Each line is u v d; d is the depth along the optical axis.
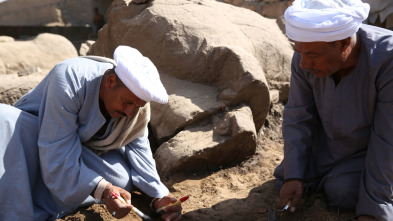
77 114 2.64
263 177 3.58
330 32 2.31
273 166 3.76
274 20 5.41
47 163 2.55
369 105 2.64
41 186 2.71
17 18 18.72
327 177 2.93
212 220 2.96
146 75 2.47
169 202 2.82
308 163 3.02
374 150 2.63
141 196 3.06
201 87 4.12
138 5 4.43
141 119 2.83
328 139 2.94
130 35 4.41
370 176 2.64
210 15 4.53
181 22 4.30
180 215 2.81
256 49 4.60
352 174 2.83
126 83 2.46
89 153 2.78
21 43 7.18
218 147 3.55
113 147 2.84
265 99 4.00
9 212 2.52
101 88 2.63
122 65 2.44
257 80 3.82
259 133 4.26
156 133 3.89
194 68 4.16
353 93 2.64
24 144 2.61
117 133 2.76
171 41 4.22
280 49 4.73
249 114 3.78
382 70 2.51
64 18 19.34
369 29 2.62
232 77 3.94
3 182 2.49
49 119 2.56
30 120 2.64
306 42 2.38
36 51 7.06
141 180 2.89
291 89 2.97
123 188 2.87
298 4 2.46
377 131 2.62
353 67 2.59
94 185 2.58
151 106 4.00
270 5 7.04
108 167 2.81
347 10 2.32
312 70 2.51
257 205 3.14
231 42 4.34
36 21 18.94
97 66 2.68
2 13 18.62
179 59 4.20
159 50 4.29
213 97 3.97
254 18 5.02
